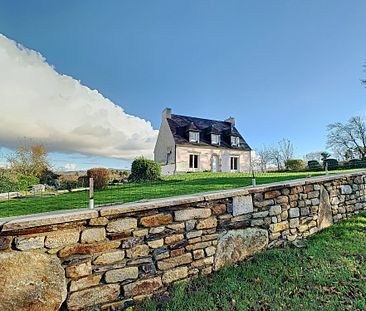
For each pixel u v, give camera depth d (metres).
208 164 22.55
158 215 3.04
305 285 2.90
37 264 2.31
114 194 6.32
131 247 2.82
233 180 9.30
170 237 3.09
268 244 3.97
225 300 2.67
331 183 5.29
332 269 3.23
